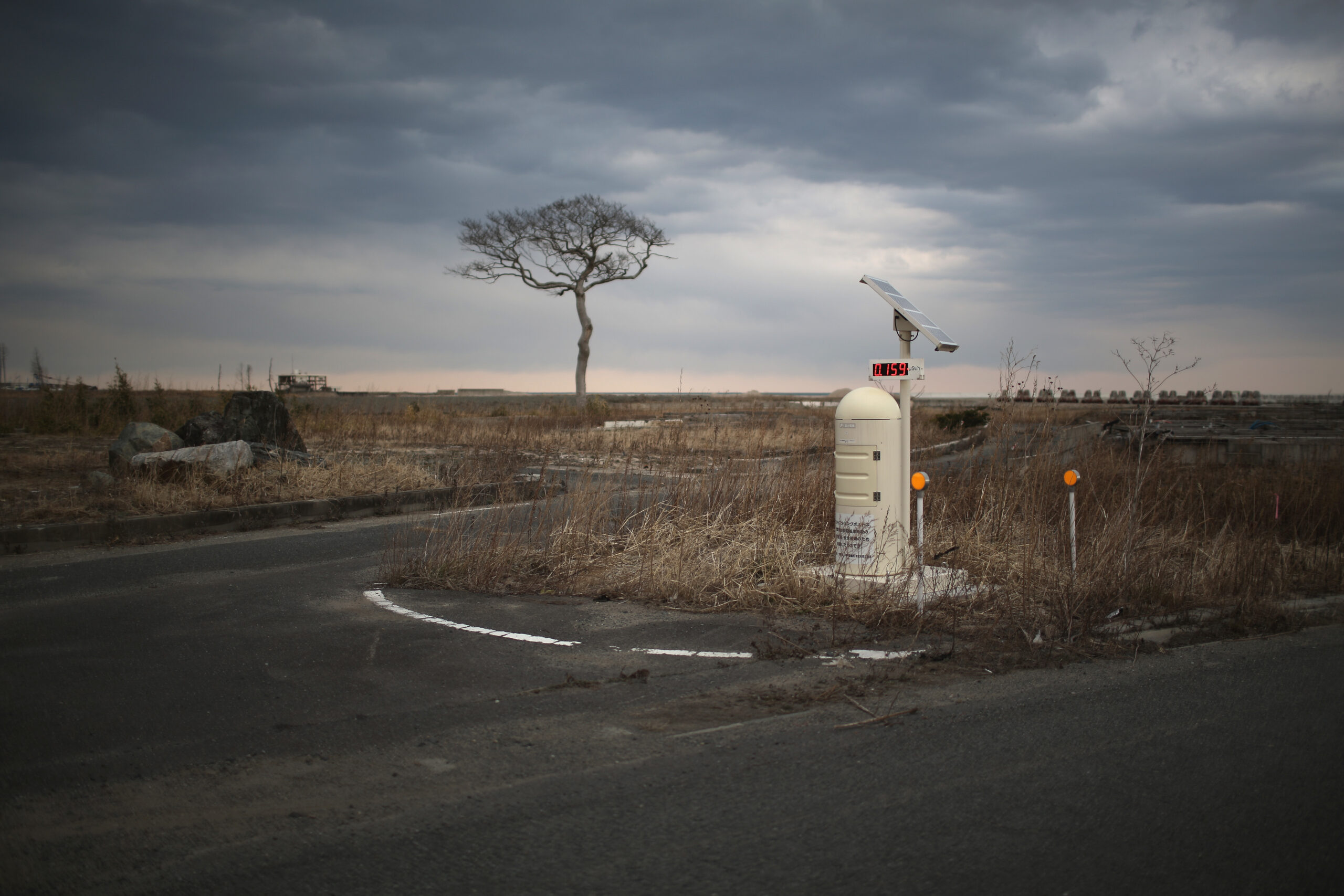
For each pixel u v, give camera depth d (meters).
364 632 6.59
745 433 18.72
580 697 5.15
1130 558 7.57
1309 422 27.62
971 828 3.51
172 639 6.39
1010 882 3.11
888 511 7.50
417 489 13.91
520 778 4.03
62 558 9.62
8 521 10.66
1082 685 5.34
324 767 4.17
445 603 7.55
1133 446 15.18
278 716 4.84
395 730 4.64
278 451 14.76
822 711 4.91
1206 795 3.80
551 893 3.06
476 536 9.27
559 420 29.80
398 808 3.73
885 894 3.03
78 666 5.75
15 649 6.12
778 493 10.21
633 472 14.53
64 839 3.48
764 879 3.13
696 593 7.61
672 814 3.65
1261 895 3.04
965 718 4.78
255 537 11.06
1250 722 4.70
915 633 6.54
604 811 3.69
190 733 4.61
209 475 12.93
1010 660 5.84
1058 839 3.42
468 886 3.11
